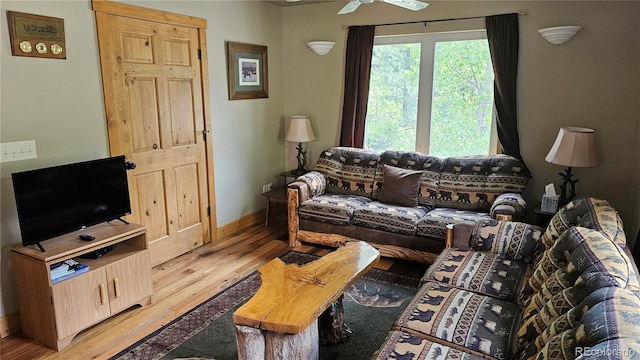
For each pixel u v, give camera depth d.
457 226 2.88
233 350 2.47
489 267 2.53
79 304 2.53
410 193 3.84
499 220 3.12
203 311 2.89
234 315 1.93
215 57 4.03
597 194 3.66
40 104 2.69
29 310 2.54
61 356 2.42
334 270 2.40
